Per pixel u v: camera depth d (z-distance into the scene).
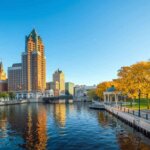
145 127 46.31
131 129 54.81
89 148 38.12
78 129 57.41
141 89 71.75
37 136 48.69
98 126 61.78
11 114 106.31
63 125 65.38
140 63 83.75
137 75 76.94
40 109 146.38
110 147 38.41
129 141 42.09
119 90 103.25
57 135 49.56
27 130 56.78
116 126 60.53
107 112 106.12
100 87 159.00
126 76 89.31
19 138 46.88
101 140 43.75
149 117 51.81
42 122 73.19
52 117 89.62
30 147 39.44
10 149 38.38
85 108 145.62
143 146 38.38
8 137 48.03
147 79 73.75
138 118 51.38
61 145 40.47
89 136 47.88
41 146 40.00
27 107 176.00
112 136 47.16
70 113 107.88
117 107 90.69
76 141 43.41
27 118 86.56
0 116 95.62
